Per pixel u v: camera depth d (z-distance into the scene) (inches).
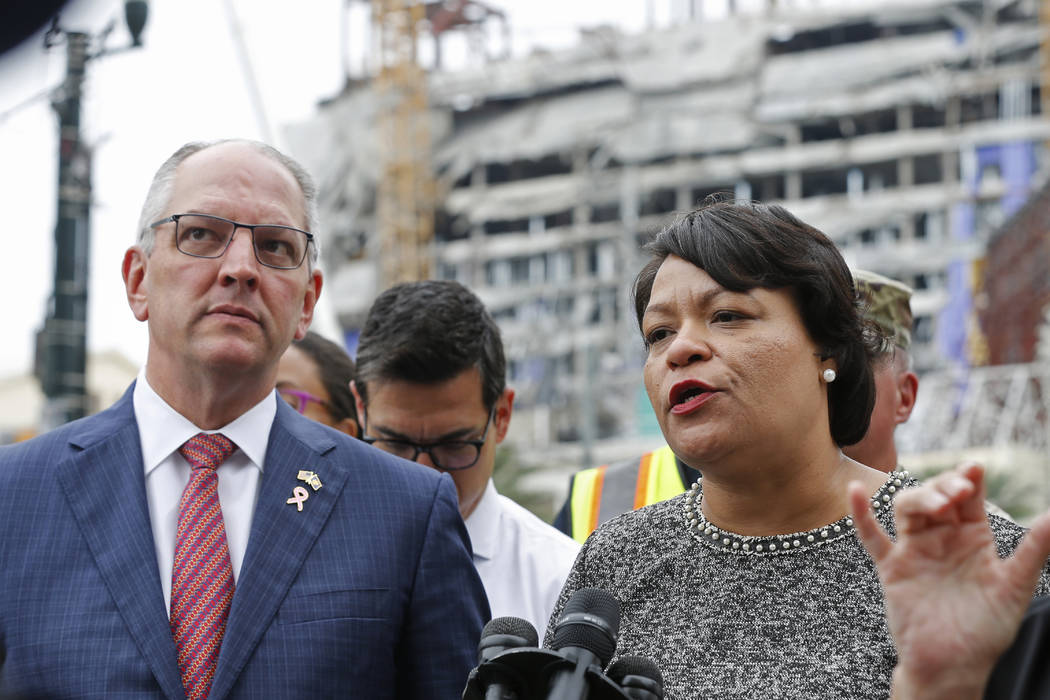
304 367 172.4
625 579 99.2
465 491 143.2
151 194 113.3
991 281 2101.4
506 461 1198.3
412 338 139.0
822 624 90.0
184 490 108.7
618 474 159.8
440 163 2586.1
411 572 109.2
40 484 106.3
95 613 100.0
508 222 2610.7
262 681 100.1
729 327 93.6
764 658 90.0
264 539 106.2
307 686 100.7
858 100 2383.1
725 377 91.9
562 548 146.2
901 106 2380.7
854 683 86.8
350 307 2551.7
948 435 1963.6
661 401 94.6
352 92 2659.9
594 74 2524.6
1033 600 75.4
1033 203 2010.3
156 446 109.6
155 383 111.4
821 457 95.5
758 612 92.1
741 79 2450.8
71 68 326.0
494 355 144.9
